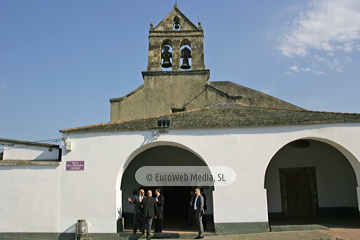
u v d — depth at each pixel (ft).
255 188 36.73
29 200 37.19
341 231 35.55
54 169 37.83
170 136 37.93
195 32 59.16
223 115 41.11
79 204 36.96
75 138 38.47
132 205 46.42
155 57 58.08
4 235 36.55
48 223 36.65
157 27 59.57
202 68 57.00
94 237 36.14
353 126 37.37
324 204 46.52
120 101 54.34
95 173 37.58
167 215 47.09
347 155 37.78
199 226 34.81
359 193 37.37
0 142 39.88
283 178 47.47
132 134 38.29
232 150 37.58
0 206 37.17
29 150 39.86
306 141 47.42
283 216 46.57
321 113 40.09
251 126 37.93
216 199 36.68
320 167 47.19
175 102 54.95
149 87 55.88
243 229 35.94
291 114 40.24
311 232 35.19
